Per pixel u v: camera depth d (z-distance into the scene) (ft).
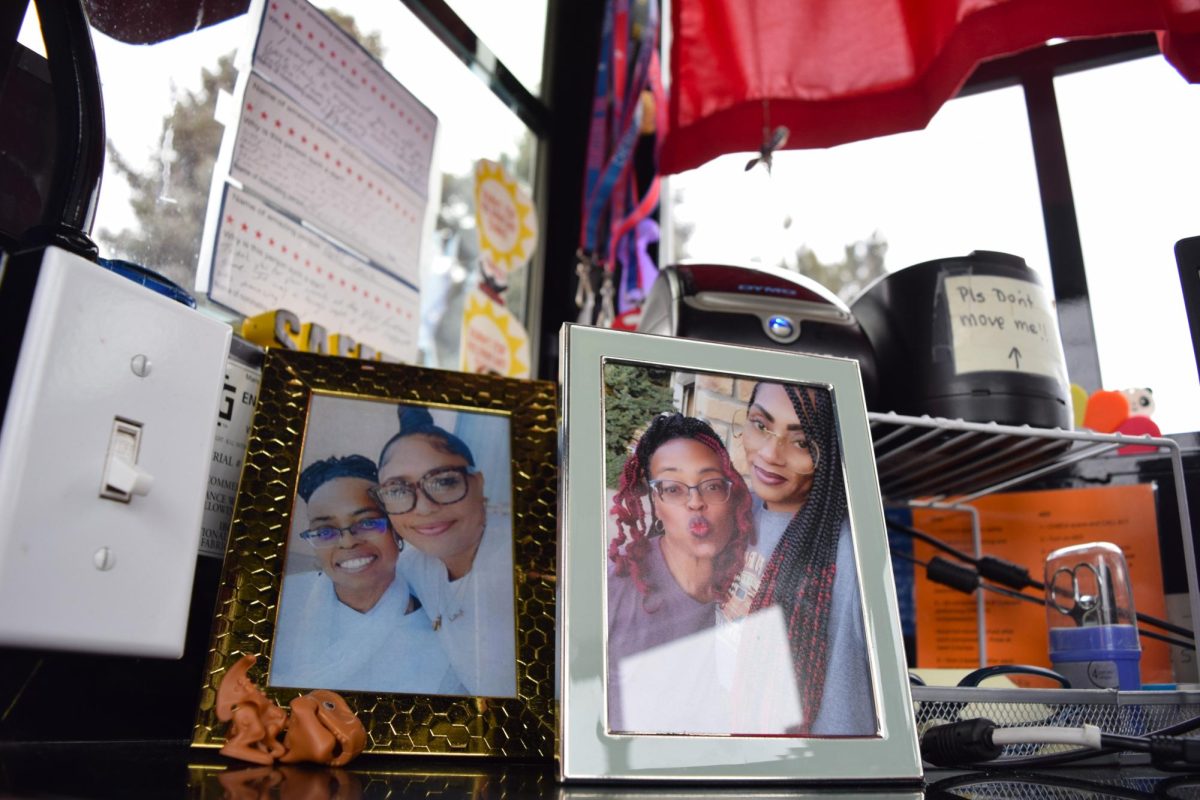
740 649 1.55
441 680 1.76
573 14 4.22
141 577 1.49
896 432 2.41
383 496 1.93
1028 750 1.90
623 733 1.42
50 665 1.63
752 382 1.79
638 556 1.58
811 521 1.70
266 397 1.94
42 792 1.13
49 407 1.37
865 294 2.77
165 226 2.26
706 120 3.42
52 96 1.88
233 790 1.23
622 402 1.70
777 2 3.31
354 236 2.81
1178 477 2.33
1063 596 2.56
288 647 1.72
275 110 2.58
